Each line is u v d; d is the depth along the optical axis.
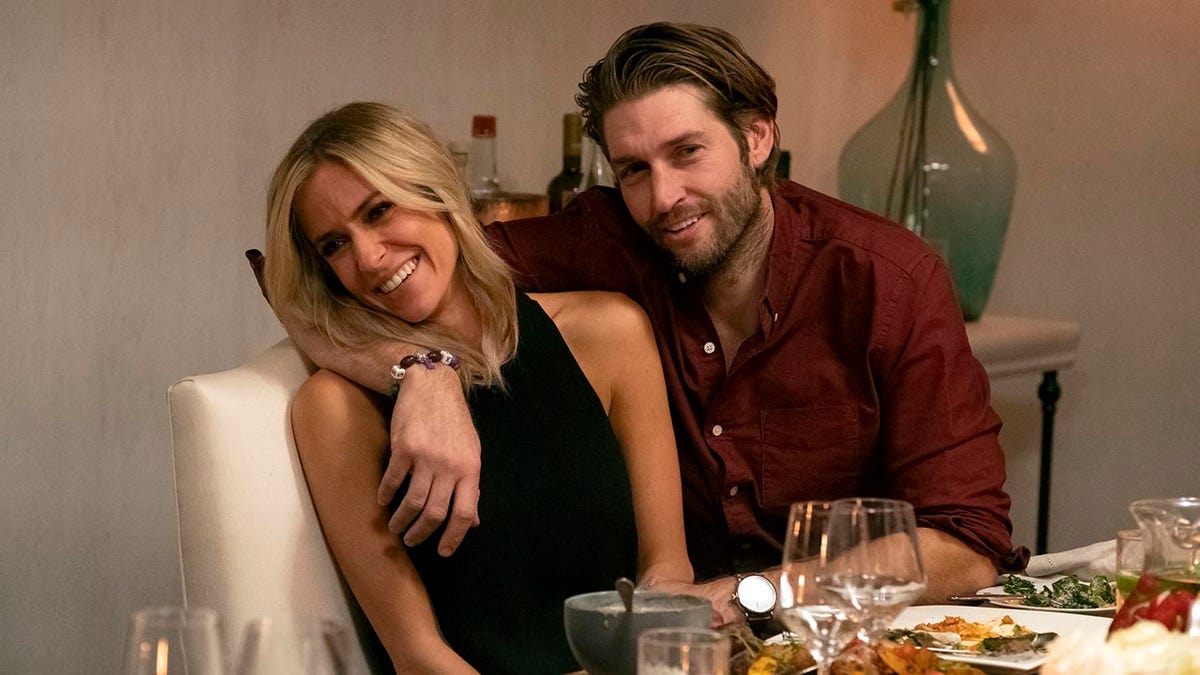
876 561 1.11
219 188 2.83
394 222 1.75
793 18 3.70
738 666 1.29
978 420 1.99
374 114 1.76
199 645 0.95
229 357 2.89
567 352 1.88
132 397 2.76
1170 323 3.43
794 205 2.07
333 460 1.68
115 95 2.66
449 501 1.64
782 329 2.01
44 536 2.67
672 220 1.93
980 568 1.86
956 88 3.25
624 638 1.23
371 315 1.79
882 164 3.30
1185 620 1.11
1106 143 3.50
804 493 2.07
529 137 3.27
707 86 1.91
